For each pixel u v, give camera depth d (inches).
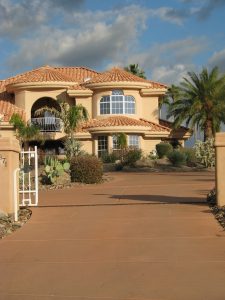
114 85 1784.0
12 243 401.7
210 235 407.8
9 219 499.5
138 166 1528.1
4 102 1873.8
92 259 343.0
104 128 1696.6
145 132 1753.2
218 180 533.6
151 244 381.4
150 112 1866.4
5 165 526.3
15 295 271.0
